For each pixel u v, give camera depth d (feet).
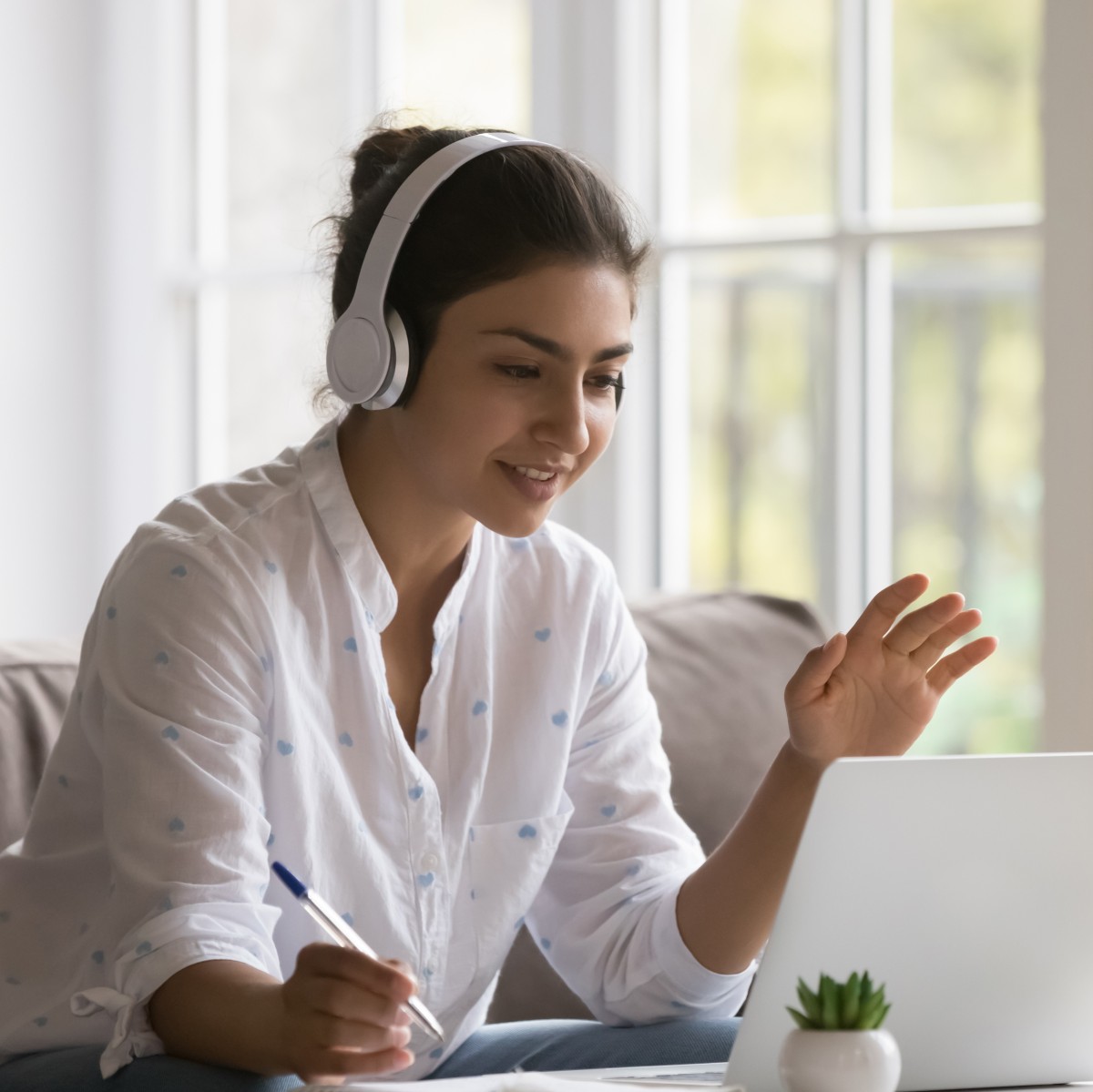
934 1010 5.68
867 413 14.66
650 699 8.85
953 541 14.35
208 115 17.85
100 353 17.66
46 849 7.63
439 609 7.97
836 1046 5.00
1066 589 13.16
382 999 5.47
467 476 7.09
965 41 14.08
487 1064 7.89
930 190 14.33
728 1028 7.61
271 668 7.20
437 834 7.72
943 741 14.33
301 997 5.61
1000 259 13.99
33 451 16.90
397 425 7.34
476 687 8.00
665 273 15.44
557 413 6.95
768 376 15.10
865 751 6.98
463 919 7.89
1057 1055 5.92
